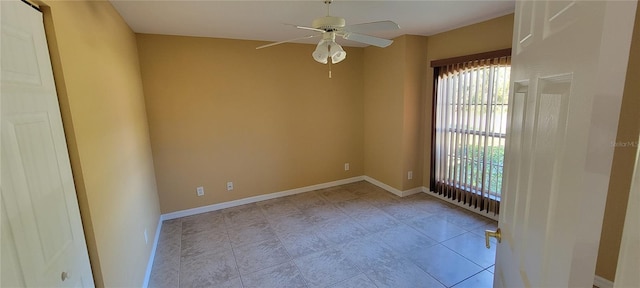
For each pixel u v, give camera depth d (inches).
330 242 114.8
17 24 39.8
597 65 16.1
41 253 41.5
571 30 19.4
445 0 96.1
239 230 127.0
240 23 114.7
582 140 17.6
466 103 135.3
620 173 44.4
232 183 153.7
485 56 121.2
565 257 19.7
